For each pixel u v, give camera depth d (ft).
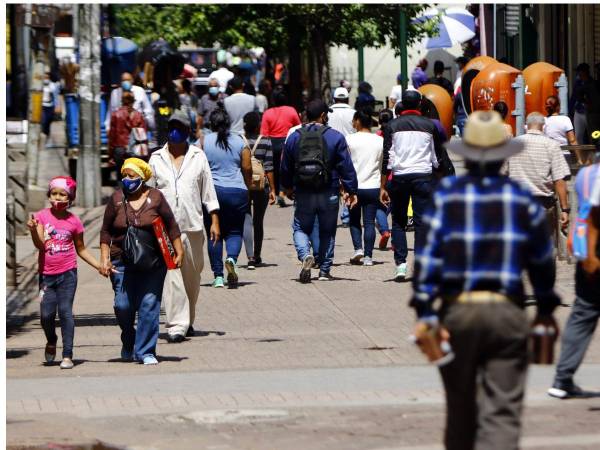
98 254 150.20
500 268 53.42
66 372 88.94
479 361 53.88
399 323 106.11
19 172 186.91
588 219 74.33
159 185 101.45
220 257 125.29
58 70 279.69
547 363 55.31
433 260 53.88
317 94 186.39
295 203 127.75
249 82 200.75
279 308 114.21
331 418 73.67
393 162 123.95
